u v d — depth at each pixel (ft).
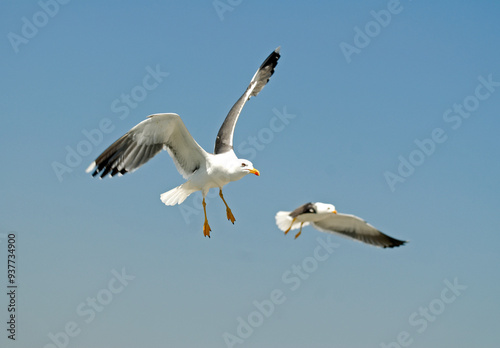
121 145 29.81
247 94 39.11
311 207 38.78
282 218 39.83
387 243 39.34
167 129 29.89
